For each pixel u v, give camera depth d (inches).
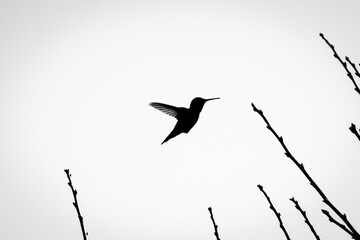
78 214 305.9
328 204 256.8
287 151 271.4
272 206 297.0
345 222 252.1
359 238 242.8
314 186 260.5
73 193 313.9
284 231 286.7
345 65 311.4
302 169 267.1
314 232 275.6
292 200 291.1
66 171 321.1
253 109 287.1
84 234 299.7
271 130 277.3
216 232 314.7
